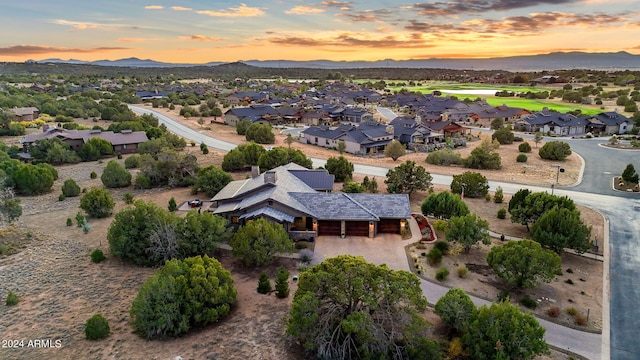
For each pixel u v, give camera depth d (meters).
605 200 62.12
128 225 43.19
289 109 157.38
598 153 96.44
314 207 48.84
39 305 34.88
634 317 33.53
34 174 65.75
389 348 27.30
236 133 125.94
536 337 26.92
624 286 38.09
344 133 104.62
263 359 28.20
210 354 28.72
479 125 145.62
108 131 105.50
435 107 162.88
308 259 42.56
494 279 39.28
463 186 63.53
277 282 36.31
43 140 88.44
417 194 65.31
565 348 29.88
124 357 28.45
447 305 30.78
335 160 73.94
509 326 27.12
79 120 137.50
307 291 28.97
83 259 43.50
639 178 73.31
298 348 29.36
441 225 49.16
